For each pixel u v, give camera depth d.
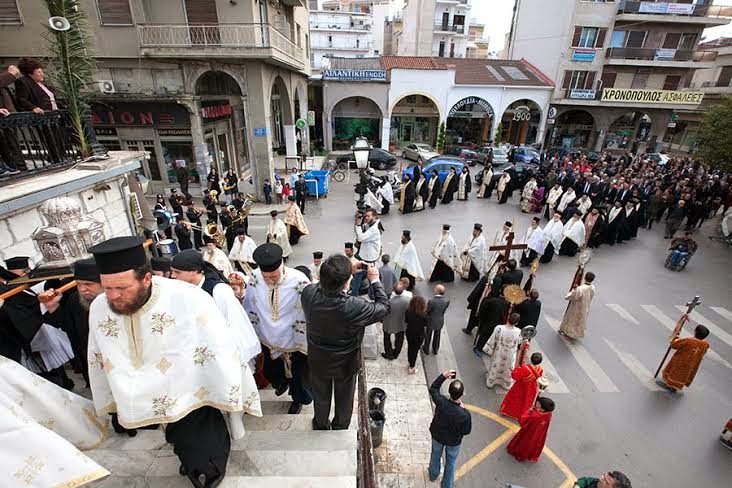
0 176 4.96
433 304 7.25
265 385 4.11
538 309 7.15
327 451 2.69
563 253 12.76
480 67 31.02
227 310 2.64
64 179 5.48
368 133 32.88
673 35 29.31
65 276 3.14
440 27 42.94
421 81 27.97
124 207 7.32
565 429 6.09
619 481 3.69
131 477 2.44
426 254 12.28
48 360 3.67
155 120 15.95
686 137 36.12
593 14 28.41
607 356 7.79
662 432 6.09
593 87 30.28
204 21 14.55
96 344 2.17
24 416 1.89
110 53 14.57
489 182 18.95
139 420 2.07
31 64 5.69
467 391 6.79
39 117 5.58
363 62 29.89
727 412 6.51
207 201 12.51
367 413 2.66
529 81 29.67
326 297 2.64
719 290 10.66
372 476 2.29
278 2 18.55
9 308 3.00
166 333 2.10
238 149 21.30
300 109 26.19
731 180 17.72
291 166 22.20
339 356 2.78
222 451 2.37
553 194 15.64
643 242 14.27
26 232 4.93
